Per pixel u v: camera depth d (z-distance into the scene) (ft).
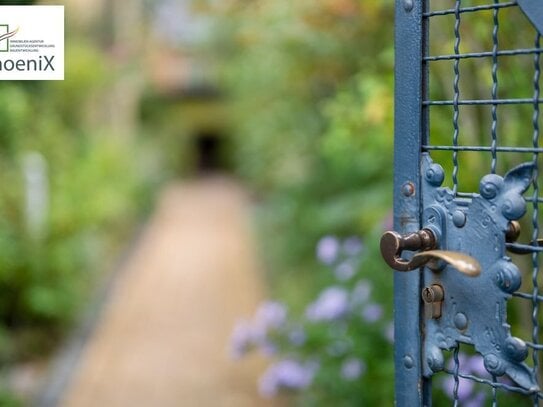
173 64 65.57
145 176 46.39
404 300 4.62
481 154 8.57
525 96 7.83
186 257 31.01
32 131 23.67
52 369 15.81
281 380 10.50
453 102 4.33
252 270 27.50
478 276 4.13
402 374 4.65
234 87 44.32
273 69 25.82
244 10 17.04
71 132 32.37
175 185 67.62
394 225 4.67
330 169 23.71
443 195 4.35
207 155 86.43
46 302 17.42
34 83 20.68
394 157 4.67
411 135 4.55
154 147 59.11
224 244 34.68
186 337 18.61
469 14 8.06
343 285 12.29
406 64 4.58
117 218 34.73
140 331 19.24
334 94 18.56
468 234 4.18
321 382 10.39
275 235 29.89
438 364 4.38
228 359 16.61
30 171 19.33
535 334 3.96
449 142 8.94
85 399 14.38
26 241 17.97
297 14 15.19
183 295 23.57
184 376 15.58
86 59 30.89
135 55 43.34
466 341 4.21
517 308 8.34
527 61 7.59
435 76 9.25
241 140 53.16
